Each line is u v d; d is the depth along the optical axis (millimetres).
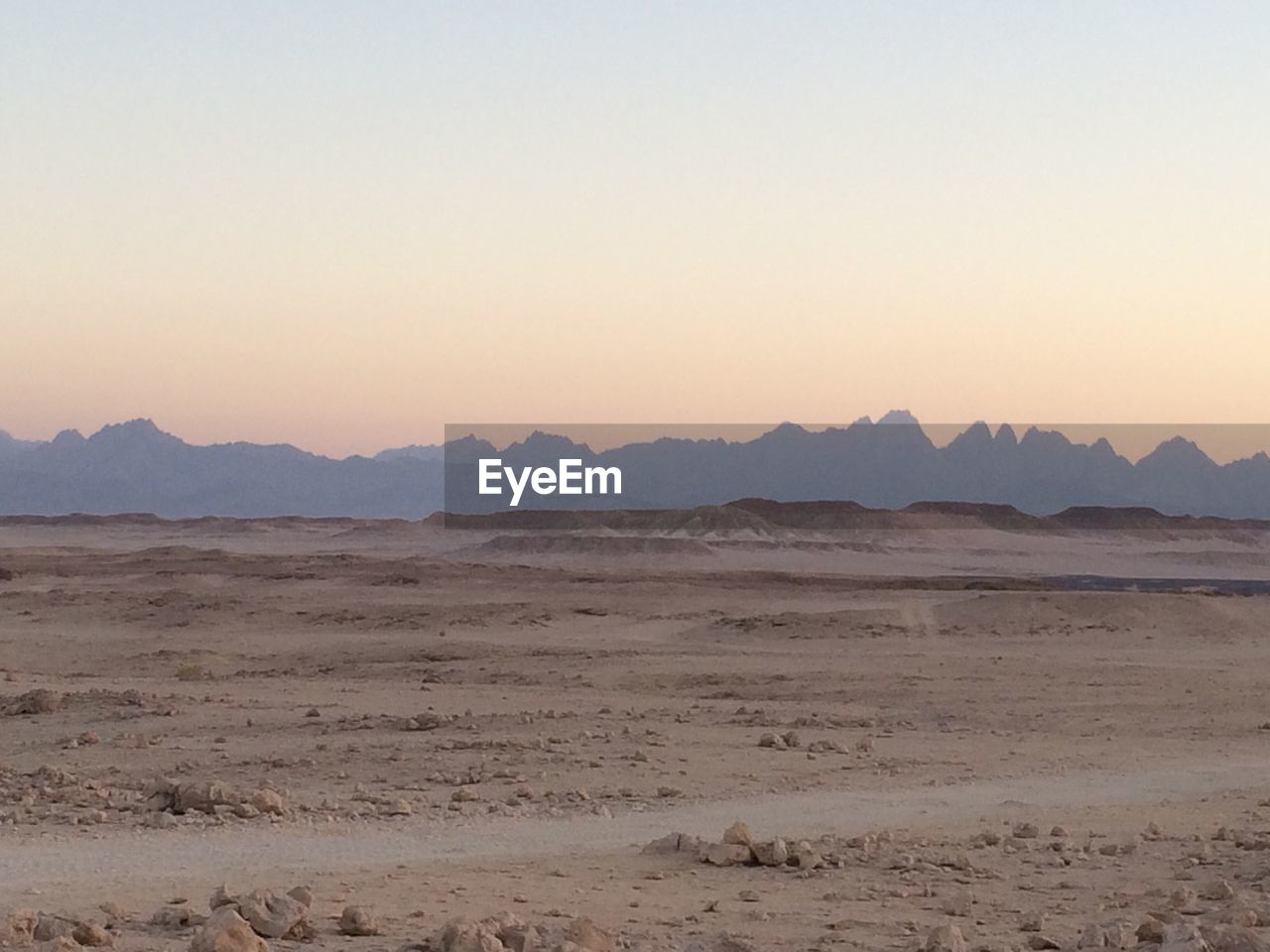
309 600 91312
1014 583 139250
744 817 23828
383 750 30719
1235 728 39125
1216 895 16938
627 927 14477
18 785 25266
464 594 104000
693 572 148375
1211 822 23906
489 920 13023
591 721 36562
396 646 63656
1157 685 49312
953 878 18156
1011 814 24625
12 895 15484
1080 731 38312
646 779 27625
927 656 61531
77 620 79875
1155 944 12945
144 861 18297
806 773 28969
